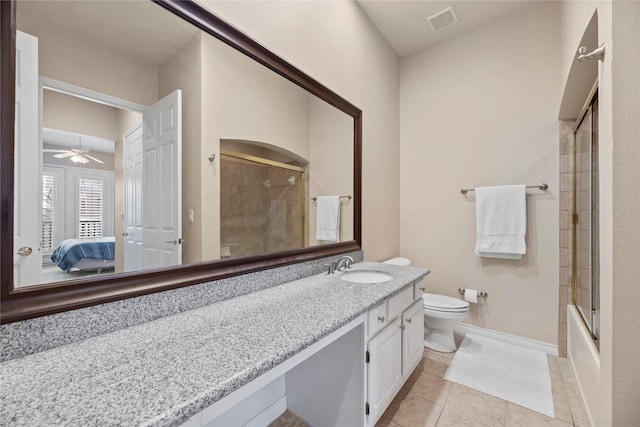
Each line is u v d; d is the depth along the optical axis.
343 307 1.18
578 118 1.95
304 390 1.51
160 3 1.06
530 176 2.33
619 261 0.96
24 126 0.77
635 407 0.94
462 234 2.65
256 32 1.45
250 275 1.38
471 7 2.33
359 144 2.26
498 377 1.91
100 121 0.94
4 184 0.73
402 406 1.63
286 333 0.92
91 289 0.87
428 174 2.85
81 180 0.89
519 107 2.38
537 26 2.30
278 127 1.61
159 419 0.53
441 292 2.76
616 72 0.96
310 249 1.80
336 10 2.05
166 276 1.06
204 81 1.24
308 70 1.79
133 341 0.84
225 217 1.34
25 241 0.76
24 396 0.58
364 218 2.39
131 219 1.01
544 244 2.27
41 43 0.81
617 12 0.96
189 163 1.20
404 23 2.51
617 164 0.96
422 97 2.89
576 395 1.71
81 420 0.52
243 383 0.68
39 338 0.76
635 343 0.94
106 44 0.95
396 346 1.59
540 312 2.28
